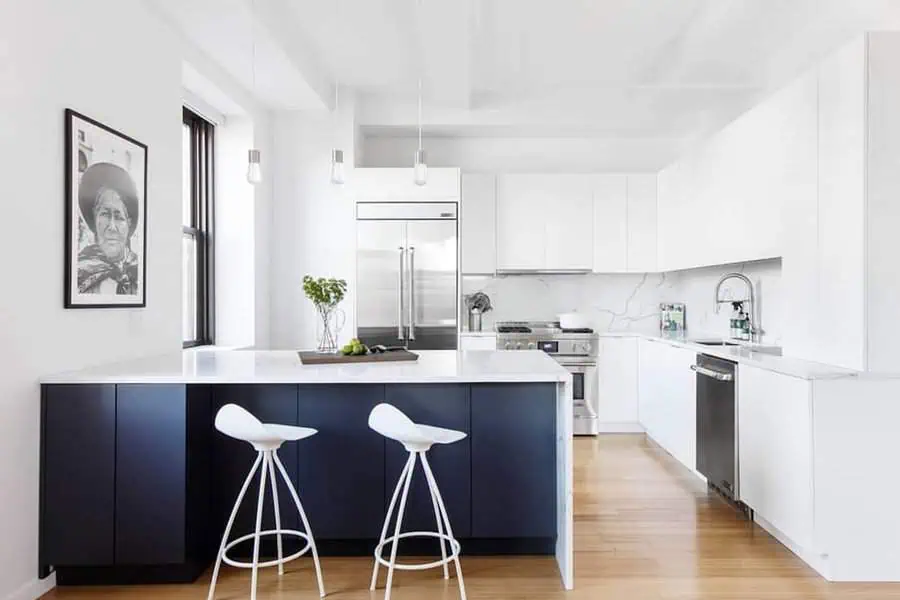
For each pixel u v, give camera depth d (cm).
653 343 498
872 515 263
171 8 332
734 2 356
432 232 519
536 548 291
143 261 321
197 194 459
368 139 589
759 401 310
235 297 471
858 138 267
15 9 234
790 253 328
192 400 263
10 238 232
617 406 545
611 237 566
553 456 280
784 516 287
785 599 247
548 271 568
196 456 267
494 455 280
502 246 564
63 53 261
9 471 234
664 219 553
